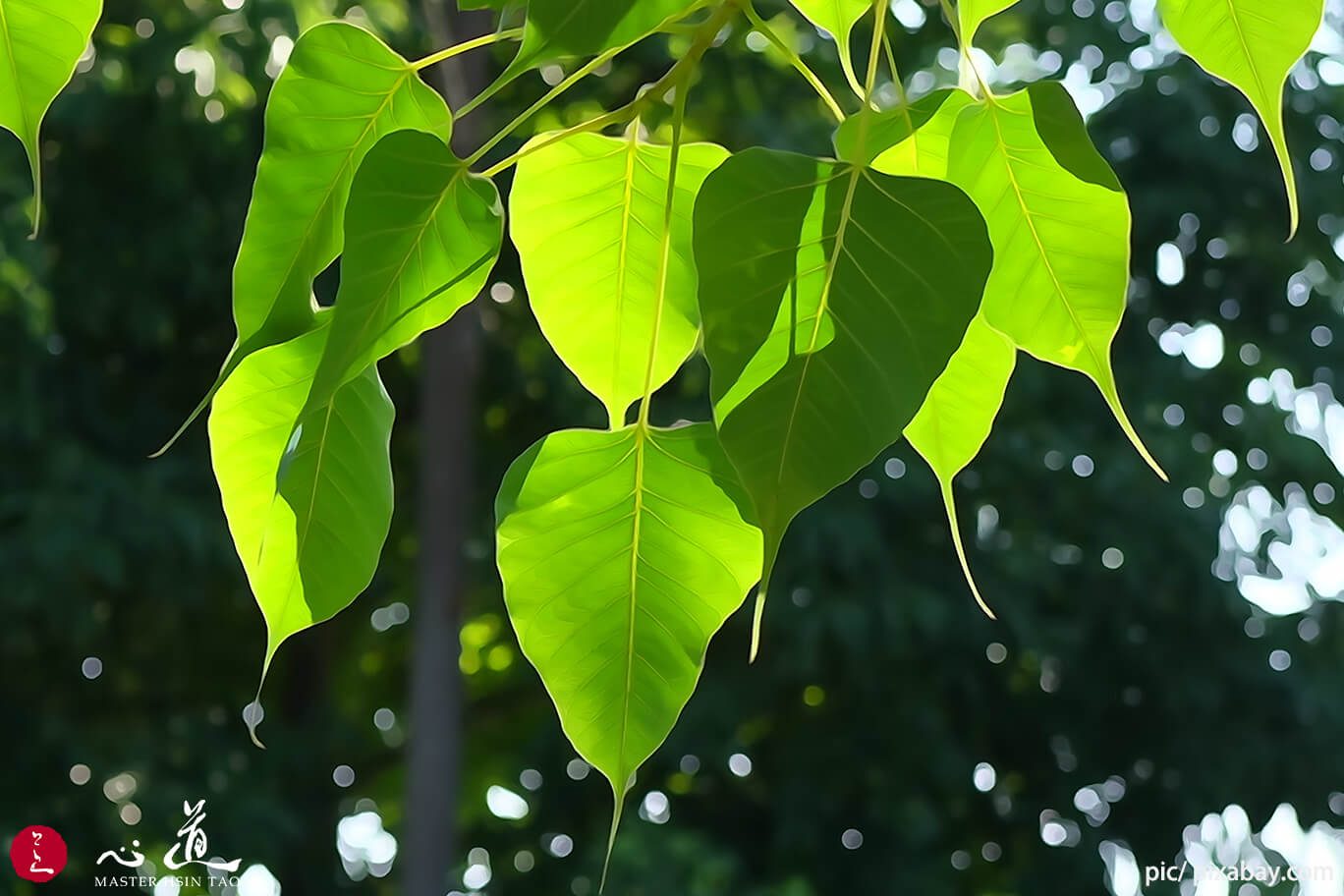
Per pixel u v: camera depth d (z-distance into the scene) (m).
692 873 6.33
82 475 5.93
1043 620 6.89
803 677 6.60
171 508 6.09
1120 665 7.43
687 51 0.55
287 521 0.64
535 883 7.68
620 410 0.72
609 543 0.67
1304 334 7.77
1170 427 7.13
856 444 0.52
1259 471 7.46
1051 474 6.87
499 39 0.60
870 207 0.54
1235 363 7.43
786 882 6.42
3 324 5.88
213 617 7.76
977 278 0.53
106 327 6.91
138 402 6.98
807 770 6.89
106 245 6.47
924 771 6.97
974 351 0.71
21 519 5.89
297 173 0.61
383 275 0.58
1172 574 7.04
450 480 5.61
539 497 0.67
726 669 6.94
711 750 6.68
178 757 6.76
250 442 0.63
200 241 6.57
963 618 6.63
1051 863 7.57
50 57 0.55
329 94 0.61
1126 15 7.25
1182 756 7.46
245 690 8.25
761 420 0.52
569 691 0.68
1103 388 0.67
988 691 7.51
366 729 9.11
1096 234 0.66
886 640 6.34
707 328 0.53
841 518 6.31
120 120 6.25
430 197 0.58
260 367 0.62
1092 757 7.66
